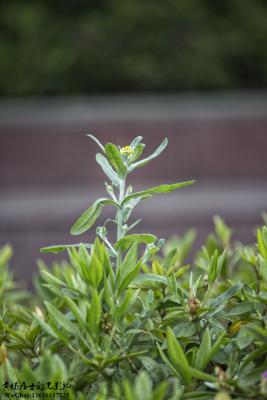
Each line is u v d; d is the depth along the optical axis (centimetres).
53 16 1880
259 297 191
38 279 255
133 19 1830
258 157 1310
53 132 1296
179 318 200
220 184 1296
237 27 1892
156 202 1208
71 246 196
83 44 1816
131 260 190
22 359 245
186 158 1303
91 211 193
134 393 161
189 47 1825
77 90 1803
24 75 1806
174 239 339
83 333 191
